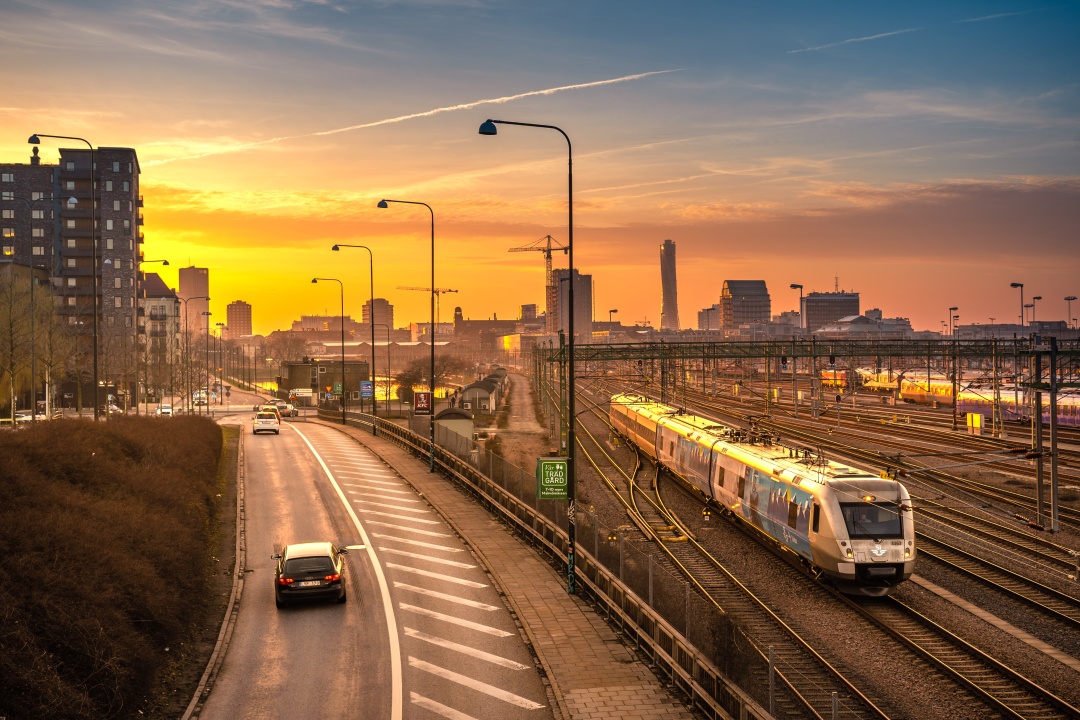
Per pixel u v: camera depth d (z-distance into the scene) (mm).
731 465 39594
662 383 78562
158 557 26000
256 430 77000
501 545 34344
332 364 137000
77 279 129875
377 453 62531
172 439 46656
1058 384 34750
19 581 19750
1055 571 31875
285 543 35125
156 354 132000
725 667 17984
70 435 33312
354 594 28125
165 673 21344
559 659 22062
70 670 18438
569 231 29141
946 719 19266
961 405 94625
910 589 29688
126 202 131250
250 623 25344
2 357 71812
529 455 68438
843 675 21656
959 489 49531
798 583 30719
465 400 109438
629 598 24094
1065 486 50156
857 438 74438
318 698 19969
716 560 33719
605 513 43344
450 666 21875
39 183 143375
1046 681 21391
